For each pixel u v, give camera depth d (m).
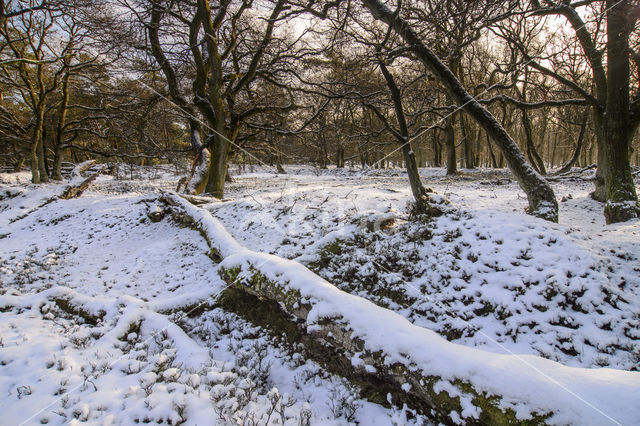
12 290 5.95
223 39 14.00
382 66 7.59
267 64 14.14
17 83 20.88
